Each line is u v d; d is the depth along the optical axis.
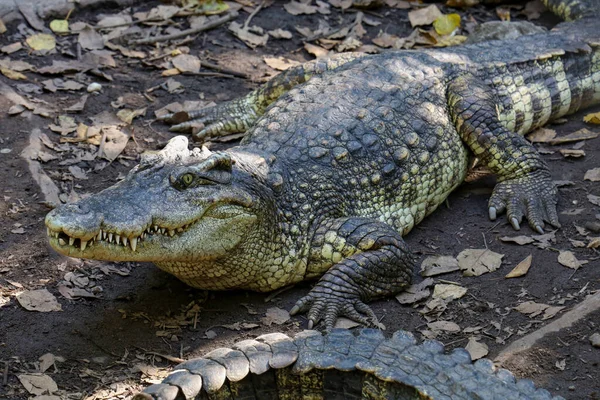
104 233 8.25
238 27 14.80
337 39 14.80
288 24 15.09
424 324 8.98
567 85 12.57
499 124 11.11
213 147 12.23
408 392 7.21
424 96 11.14
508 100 11.98
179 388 7.07
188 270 9.12
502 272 9.68
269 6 15.59
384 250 9.34
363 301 9.31
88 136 11.97
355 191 10.05
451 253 10.13
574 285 9.34
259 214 9.09
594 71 12.89
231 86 13.44
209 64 13.85
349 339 7.67
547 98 12.38
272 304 9.42
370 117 10.55
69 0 14.70
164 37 14.36
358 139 10.27
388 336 8.77
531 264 9.76
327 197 9.81
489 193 11.33
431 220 10.84
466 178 11.73
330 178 9.89
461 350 7.52
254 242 9.16
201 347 8.66
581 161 11.66
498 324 8.86
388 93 10.98
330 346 7.57
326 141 10.10
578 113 13.00
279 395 7.66
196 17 14.94
